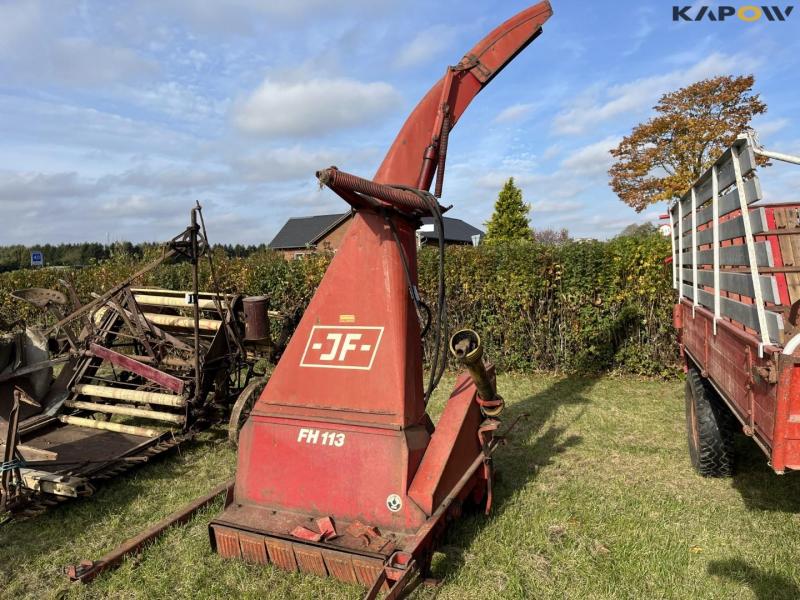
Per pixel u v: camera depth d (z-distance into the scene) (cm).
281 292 996
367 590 296
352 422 332
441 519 317
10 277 1192
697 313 458
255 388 572
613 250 809
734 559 339
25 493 412
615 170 2262
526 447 553
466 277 874
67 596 318
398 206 351
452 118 407
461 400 378
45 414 553
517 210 3581
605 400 715
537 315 855
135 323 578
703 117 2019
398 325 346
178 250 518
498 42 424
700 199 450
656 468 491
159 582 326
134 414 551
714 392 457
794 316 350
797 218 480
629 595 309
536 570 334
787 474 460
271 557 316
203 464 528
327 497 326
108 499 455
